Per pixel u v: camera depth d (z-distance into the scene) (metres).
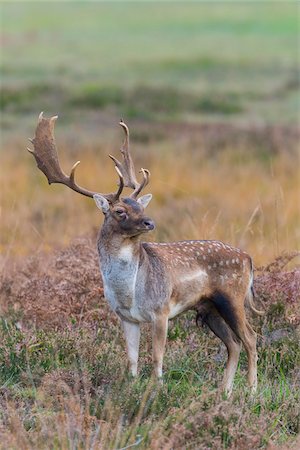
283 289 21.62
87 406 15.74
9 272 24.98
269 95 78.75
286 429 16.64
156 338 18.39
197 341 20.38
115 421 16.12
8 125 64.00
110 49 120.00
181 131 59.31
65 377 17.59
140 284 18.27
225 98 75.62
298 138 56.47
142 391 17.11
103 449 14.80
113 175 45.47
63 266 23.45
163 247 19.08
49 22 163.38
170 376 18.80
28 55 109.31
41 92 74.88
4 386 17.56
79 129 62.19
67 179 19.09
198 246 19.41
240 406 16.77
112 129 62.09
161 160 49.75
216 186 43.88
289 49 119.19
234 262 19.58
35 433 15.05
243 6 189.75
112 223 18.08
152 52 116.50
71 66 98.06
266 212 36.34
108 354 18.77
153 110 69.88
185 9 188.75
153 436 14.95
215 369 19.66
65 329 20.20
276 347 20.48
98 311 21.11
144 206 18.78
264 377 19.22
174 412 15.96
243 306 19.69
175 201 39.78
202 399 16.28
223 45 125.81
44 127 19.33
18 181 43.81
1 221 33.50
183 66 99.50
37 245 29.48
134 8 197.00
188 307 19.20
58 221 36.44
